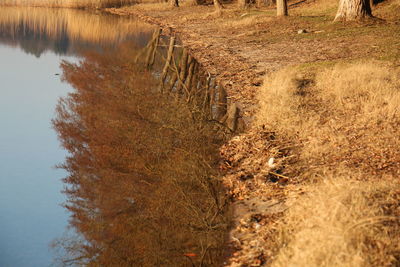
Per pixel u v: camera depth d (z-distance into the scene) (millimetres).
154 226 9797
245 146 11367
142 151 13039
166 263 8945
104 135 14125
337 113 12109
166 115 14289
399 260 5512
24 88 27875
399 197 6734
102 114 15836
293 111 12445
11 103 24578
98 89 18391
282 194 8609
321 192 7148
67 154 15422
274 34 27438
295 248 6066
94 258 9727
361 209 6273
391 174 8219
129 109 15156
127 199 11164
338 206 6277
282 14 32875
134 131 13773
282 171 9609
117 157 13039
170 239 9336
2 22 55375
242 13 40062
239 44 25719
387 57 17922
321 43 22938
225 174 10445
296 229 6754
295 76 16016
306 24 29000
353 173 8398
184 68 21094
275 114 12484
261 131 11938
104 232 10297
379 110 11586
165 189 10742
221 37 29016
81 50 30562
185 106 14750
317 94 13812
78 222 10797
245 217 8188
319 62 17953
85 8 64750
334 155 9711
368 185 7148
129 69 20469
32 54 39500
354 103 12461
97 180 12469
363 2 26828
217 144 12453
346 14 27266
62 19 55250
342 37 23578
